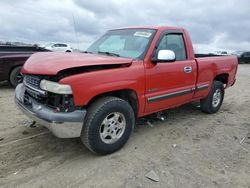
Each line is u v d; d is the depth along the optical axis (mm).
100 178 3176
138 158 3688
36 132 4406
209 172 3396
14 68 7750
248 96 8445
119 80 3584
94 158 3639
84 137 3477
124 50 4289
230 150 4078
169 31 4500
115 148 3768
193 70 4902
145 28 4547
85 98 3258
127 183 3092
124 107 3711
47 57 3629
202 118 5645
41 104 3445
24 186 2969
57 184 3029
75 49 5520
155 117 5473
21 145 3928
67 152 3773
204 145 4227
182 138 4477
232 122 5473
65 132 3234
